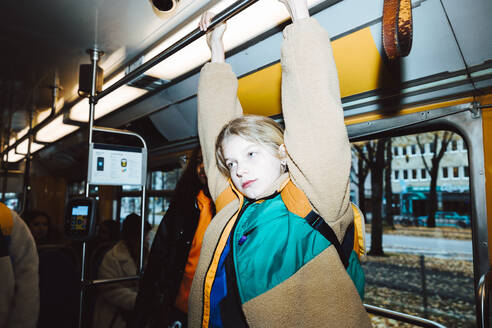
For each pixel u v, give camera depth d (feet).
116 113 12.78
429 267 27.48
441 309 18.69
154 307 4.83
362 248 2.98
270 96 8.27
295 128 2.68
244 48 7.48
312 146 2.56
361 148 34.06
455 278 24.04
